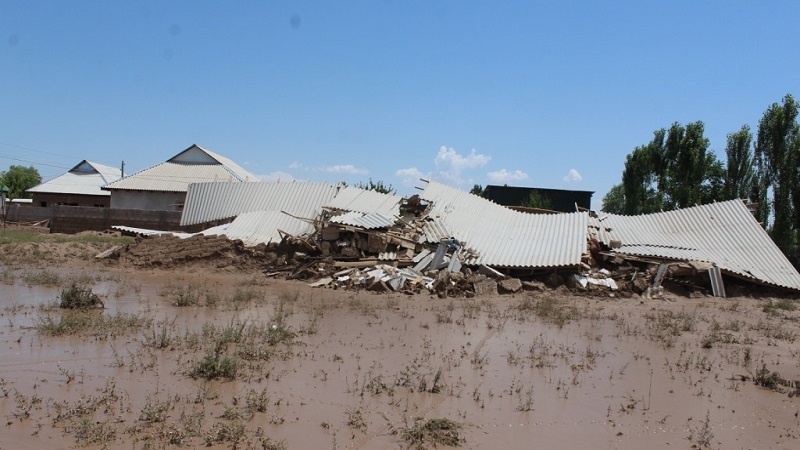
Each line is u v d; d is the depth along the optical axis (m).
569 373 9.84
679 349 12.14
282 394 7.96
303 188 27.39
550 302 17.67
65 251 24.56
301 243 22.61
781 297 21.78
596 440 7.07
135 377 8.42
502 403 8.10
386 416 7.35
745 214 25.77
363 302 16.78
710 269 21.81
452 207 25.95
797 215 33.59
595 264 22.69
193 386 8.12
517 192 48.50
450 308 16.14
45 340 10.43
